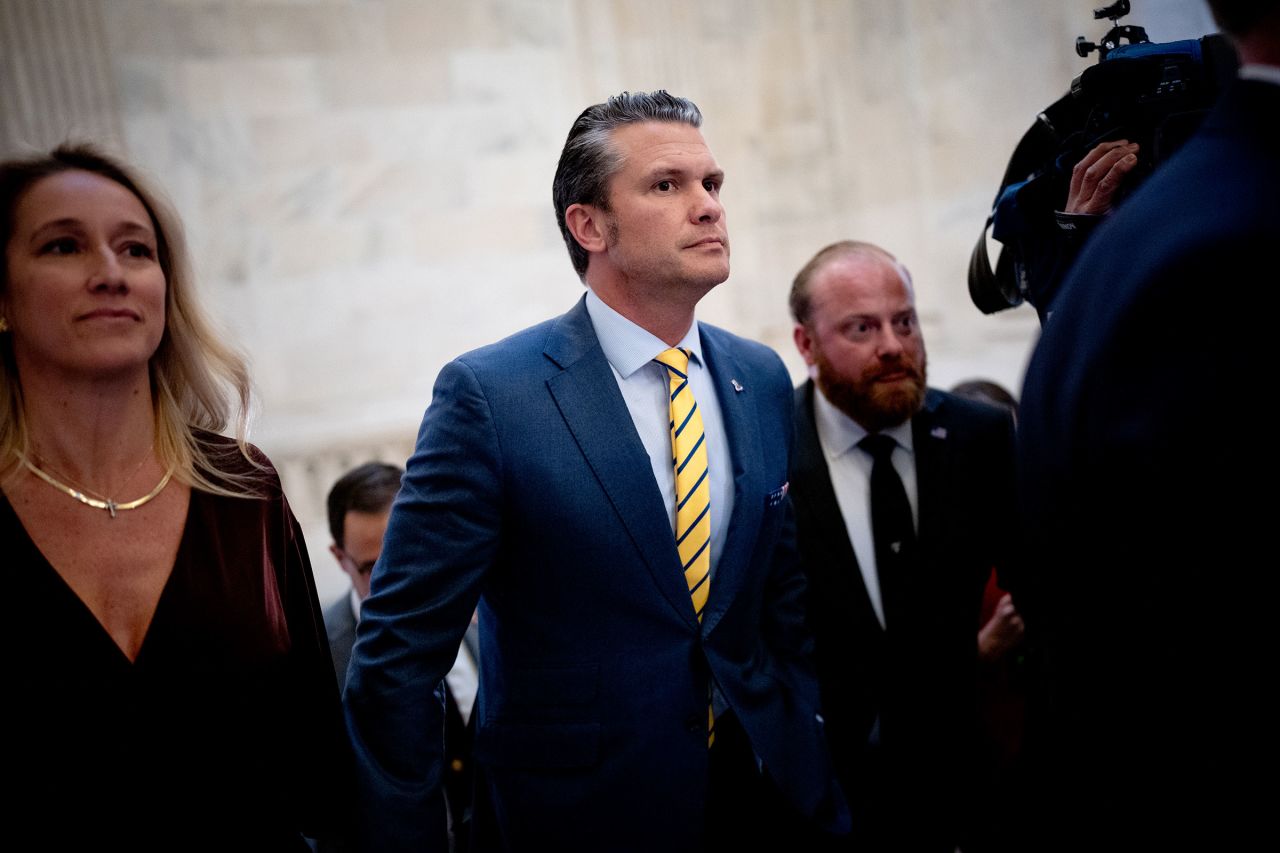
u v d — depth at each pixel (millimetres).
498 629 1404
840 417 1883
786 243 6492
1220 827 651
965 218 5961
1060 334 770
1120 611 710
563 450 1314
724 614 1377
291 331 5734
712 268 1300
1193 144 719
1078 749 784
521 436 1308
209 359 1267
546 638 1347
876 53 6277
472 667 1999
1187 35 2916
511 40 6043
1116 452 674
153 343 1130
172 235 1208
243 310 5641
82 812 1063
